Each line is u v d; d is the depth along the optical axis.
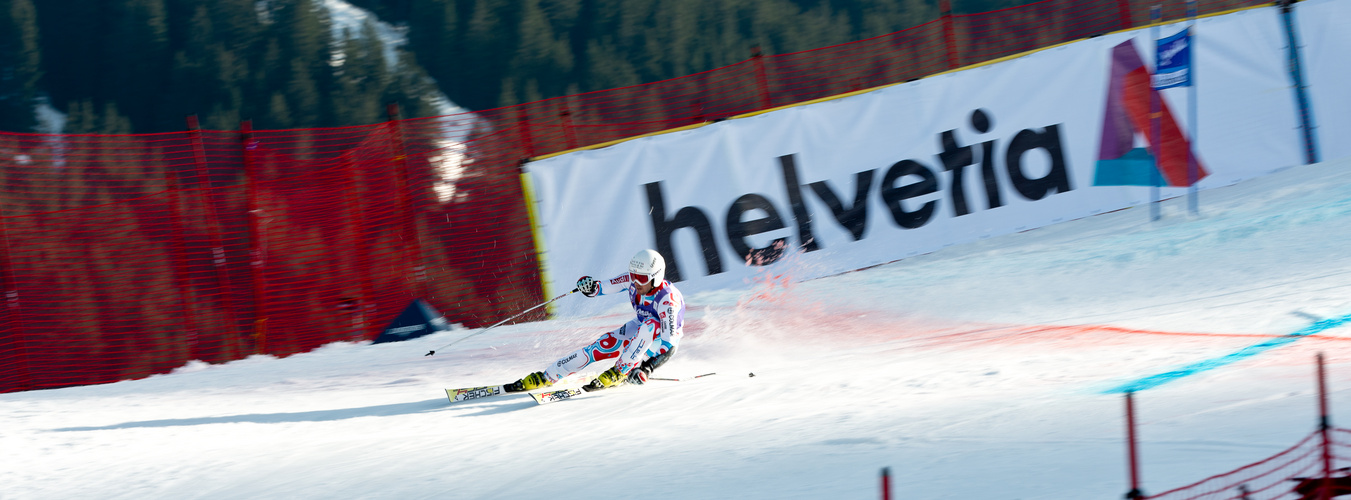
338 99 86.69
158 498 10.27
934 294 21.28
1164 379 11.18
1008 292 20.45
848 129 26.62
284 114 83.50
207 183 27.47
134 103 91.19
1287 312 14.63
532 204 26.23
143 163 54.09
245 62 89.38
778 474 8.64
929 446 9.05
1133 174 26.47
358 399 16.19
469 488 9.41
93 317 37.09
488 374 18.16
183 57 89.00
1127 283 19.48
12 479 11.53
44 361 34.81
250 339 27.34
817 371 14.74
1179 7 31.97
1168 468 7.32
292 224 35.25
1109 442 8.37
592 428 11.94
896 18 92.56
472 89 95.00
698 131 26.39
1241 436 7.98
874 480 8.01
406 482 9.91
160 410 16.12
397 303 28.05
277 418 14.70
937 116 26.62
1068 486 7.15
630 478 9.12
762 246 26.14
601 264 26.03
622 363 14.48
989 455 8.40
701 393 13.65
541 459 10.38
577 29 95.12
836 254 26.09
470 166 31.28
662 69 90.38
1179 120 26.39
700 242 26.09
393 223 30.52
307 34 88.81
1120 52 26.55
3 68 94.88
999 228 26.38
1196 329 14.45
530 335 23.00
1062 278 20.78
